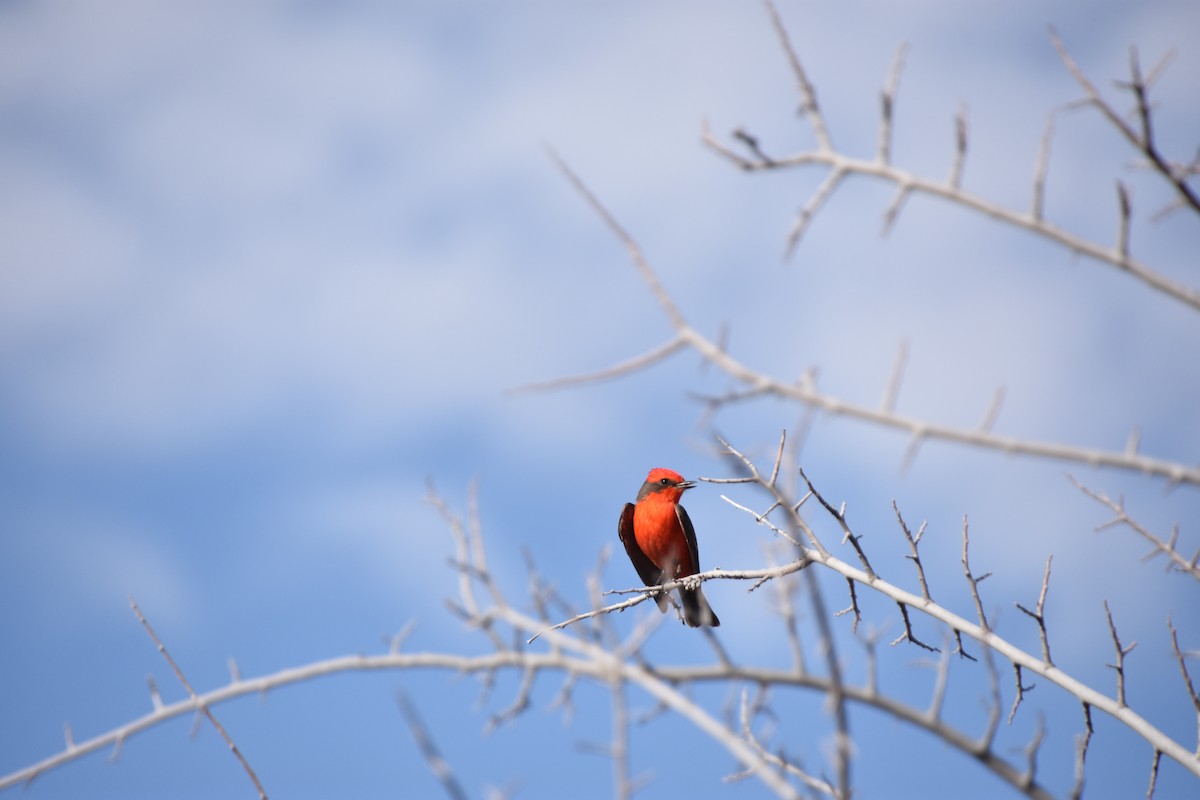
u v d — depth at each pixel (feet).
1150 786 30.78
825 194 35.45
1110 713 31.48
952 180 34.50
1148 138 30.68
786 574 34.73
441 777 38.34
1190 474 33.06
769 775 33.88
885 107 35.17
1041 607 32.19
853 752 32.35
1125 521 33.06
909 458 35.53
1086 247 33.06
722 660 46.88
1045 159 33.60
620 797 34.42
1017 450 34.65
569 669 45.73
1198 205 30.66
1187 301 32.01
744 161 35.94
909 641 33.53
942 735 41.86
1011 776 40.65
